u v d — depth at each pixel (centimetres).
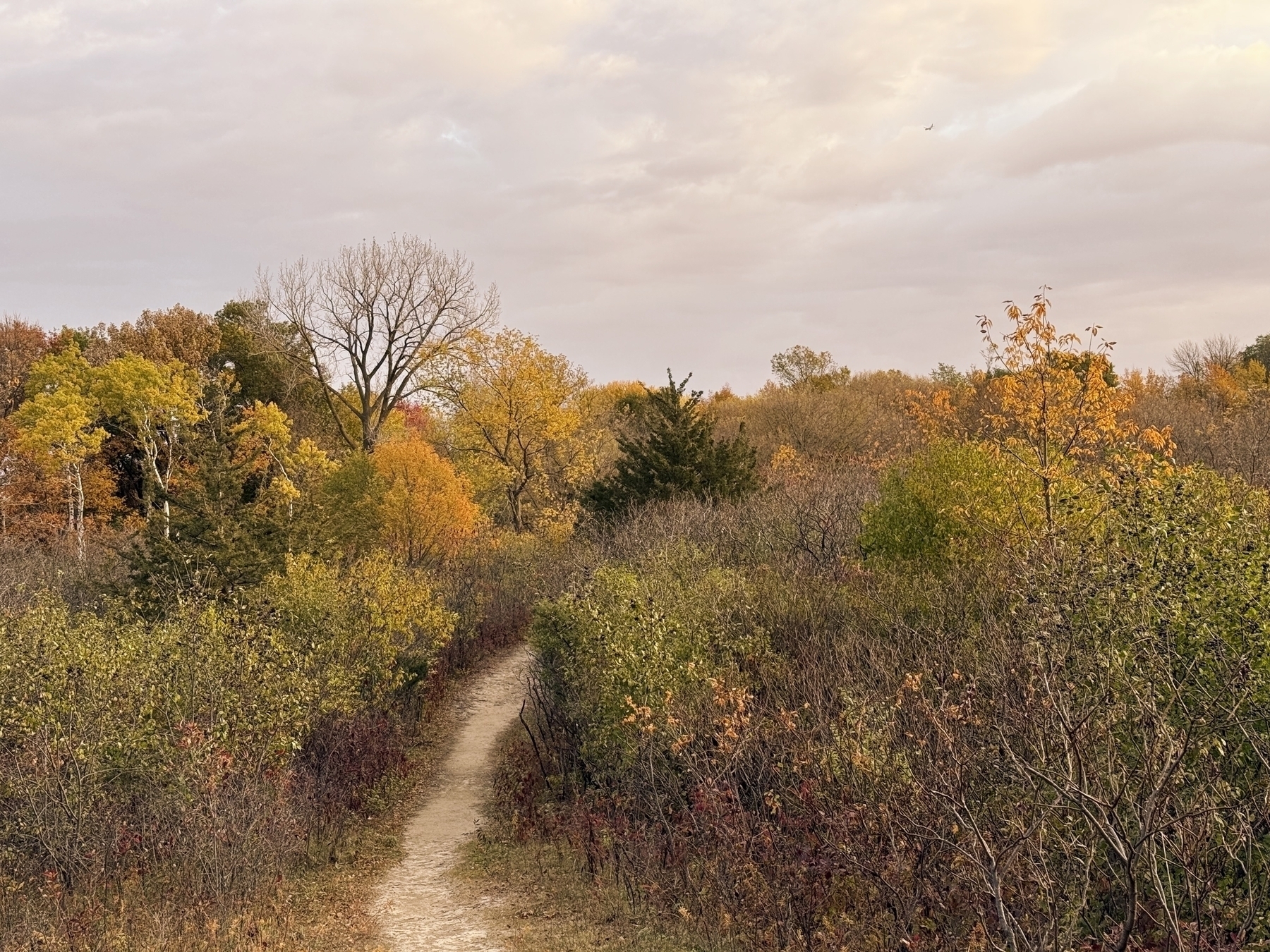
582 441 4206
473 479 4059
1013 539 1409
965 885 795
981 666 918
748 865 919
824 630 1414
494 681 2459
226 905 1067
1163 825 584
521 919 1066
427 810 1592
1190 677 772
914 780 802
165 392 3750
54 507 3975
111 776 1259
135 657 1370
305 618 1812
